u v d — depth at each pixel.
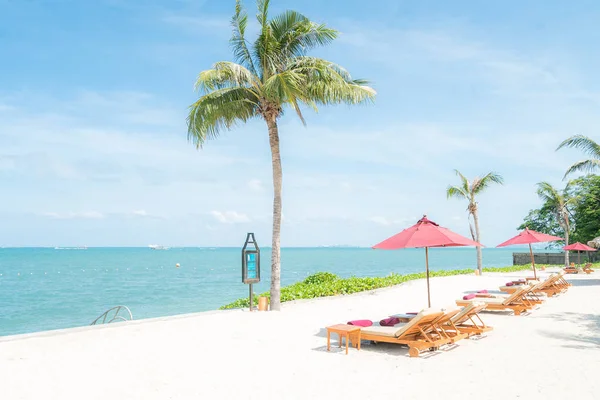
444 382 6.05
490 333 9.30
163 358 7.43
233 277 41.72
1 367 6.90
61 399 5.51
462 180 28.59
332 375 6.43
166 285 32.81
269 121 12.88
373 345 8.31
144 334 9.39
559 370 6.51
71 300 23.97
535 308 12.77
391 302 14.52
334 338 9.00
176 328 10.04
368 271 52.59
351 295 16.47
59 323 17.12
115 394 5.68
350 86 12.33
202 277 42.00
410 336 7.88
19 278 42.19
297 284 19.33
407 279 22.86
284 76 11.28
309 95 12.49
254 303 14.66
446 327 8.84
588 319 10.90
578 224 44.12
